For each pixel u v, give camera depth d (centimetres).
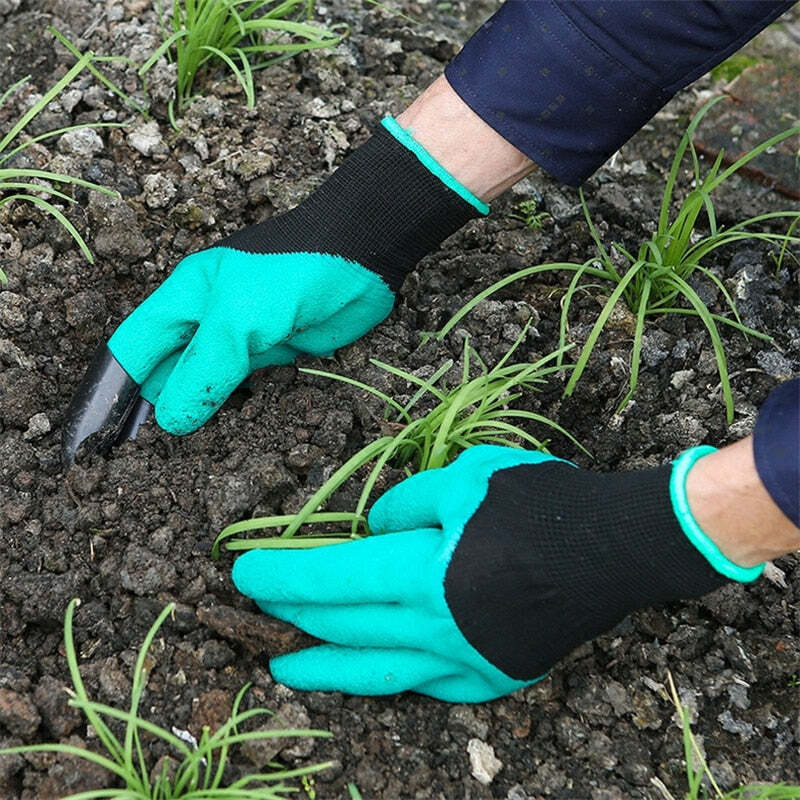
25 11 74
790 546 41
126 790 43
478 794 47
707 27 47
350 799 47
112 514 53
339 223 54
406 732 49
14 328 59
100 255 62
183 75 69
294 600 48
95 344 60
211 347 54
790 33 79
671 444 59
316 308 56
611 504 44
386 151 53
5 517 53
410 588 46
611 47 47
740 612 53
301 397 58
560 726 49
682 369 62
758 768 49
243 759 47
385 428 57
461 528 46
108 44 72
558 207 68
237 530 51
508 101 50
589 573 44
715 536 42
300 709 48
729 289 65
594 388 60
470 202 54
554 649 46
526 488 47
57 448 56
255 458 55
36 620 50
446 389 59
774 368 62
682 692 51
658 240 61
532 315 62
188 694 48
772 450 39
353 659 48
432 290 64
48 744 46
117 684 48
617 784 48
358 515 50
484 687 49
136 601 51
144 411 57
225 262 56
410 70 75
